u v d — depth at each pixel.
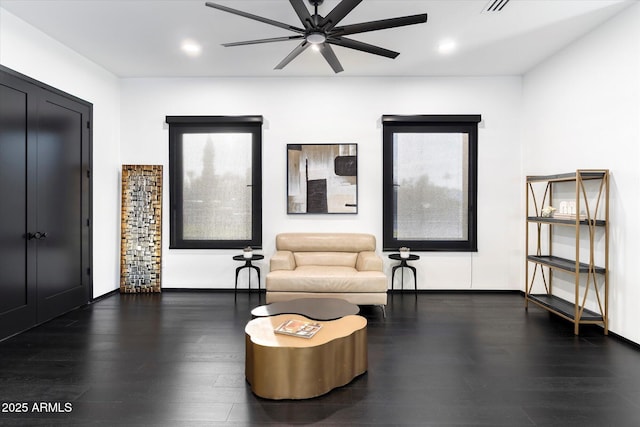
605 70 3.20
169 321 3.49
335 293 3.75
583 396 2.15
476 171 4.65
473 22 3.25
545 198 4.09
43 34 3.41
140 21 3.23
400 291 4.68
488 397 2.14
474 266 4.66
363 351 2.44
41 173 3.40
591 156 3.38
